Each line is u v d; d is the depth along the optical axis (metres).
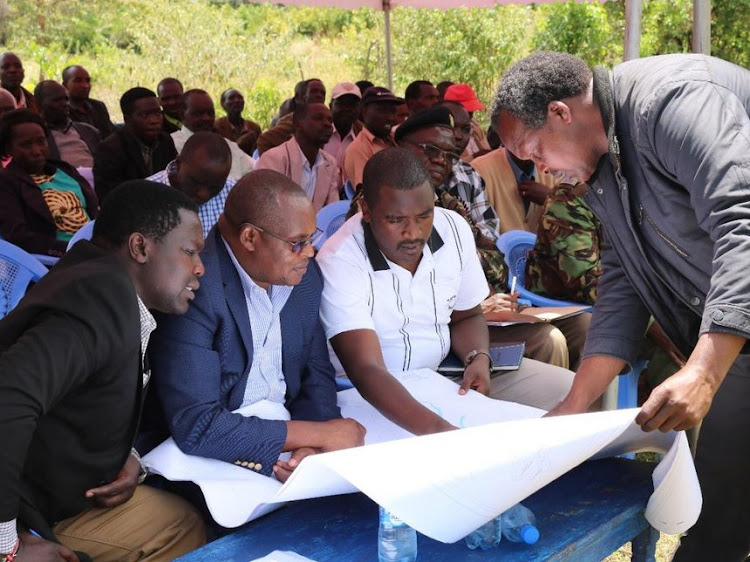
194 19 17.73
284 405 2.45
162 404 2.13
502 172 4.71
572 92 2.00
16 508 1.69
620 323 2.36
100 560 1.97
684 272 2.08
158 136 6.25
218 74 17.19
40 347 1.70
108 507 2.02
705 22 3.75
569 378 2.98
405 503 1.47
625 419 1.68
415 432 2.37
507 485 1.53
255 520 1.89
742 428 2.23
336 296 2.63
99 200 6.00
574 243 3.67
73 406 1.85
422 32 16.39
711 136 1.79
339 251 2.69
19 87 8.51
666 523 1.85
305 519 1.82
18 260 3.16
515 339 3.36
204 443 2.07
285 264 2.21
